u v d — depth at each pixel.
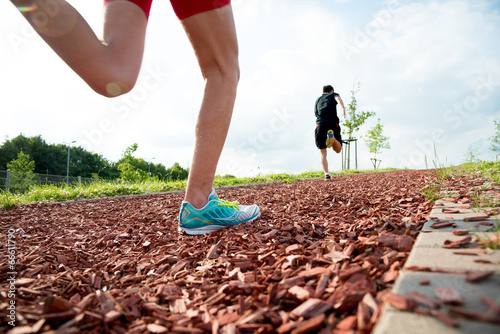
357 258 1.08
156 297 1.01
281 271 1.08
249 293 0.96
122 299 0.98
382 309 0.65
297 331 0.69
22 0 0.97
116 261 1.49
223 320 0.81
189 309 0.91
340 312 0.76
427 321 0.57
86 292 1.10
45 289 1.09
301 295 0.86
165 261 1.42
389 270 0.94
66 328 0.73
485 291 0.65
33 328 0.71
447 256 0.89
